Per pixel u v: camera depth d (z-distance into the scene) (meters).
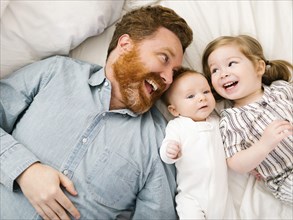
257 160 0.94
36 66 1.03
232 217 0.99
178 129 1.00
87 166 0.91
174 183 0.99
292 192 0.96
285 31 1.17
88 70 1.03
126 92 0.98
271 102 1.03
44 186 0.86
